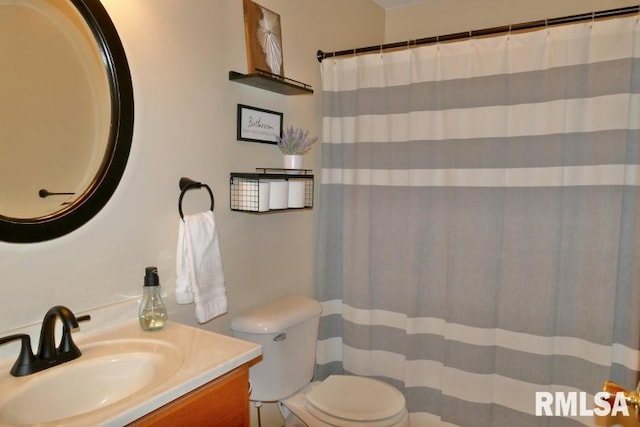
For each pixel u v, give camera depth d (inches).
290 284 81.0
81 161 47.0
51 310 40.9
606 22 62.2
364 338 84.7
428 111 76.0
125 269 51.9
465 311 75.3
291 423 74.3
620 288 65.4
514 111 69.2
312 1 82.0
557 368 70.7
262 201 63.9
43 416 38.3
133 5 50.8
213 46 61.5
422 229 78.9
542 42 66.8
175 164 57.2
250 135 68.7
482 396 75.1
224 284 61.3
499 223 72.1
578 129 65.7
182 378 38.1
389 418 62.6
